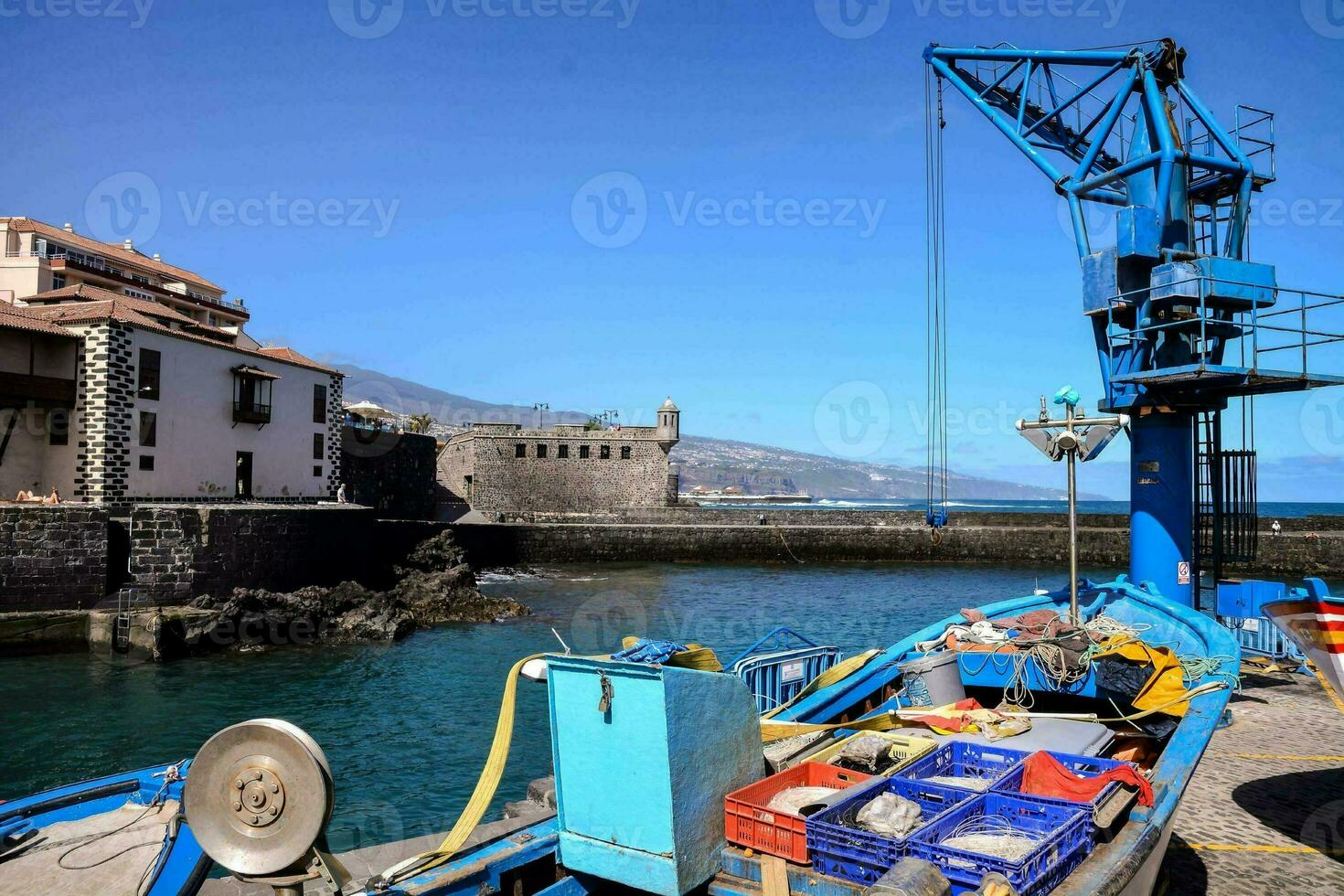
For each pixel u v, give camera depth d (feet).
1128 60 46.32
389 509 192.95
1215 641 30.83
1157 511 42.55
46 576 84.64
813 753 22.29
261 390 128.57
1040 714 26.23
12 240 167.02
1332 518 169.17
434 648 87.45
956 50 58.34
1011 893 13.42
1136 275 42.68
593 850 17.33
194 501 115.55
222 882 21.90
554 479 237.04
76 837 23.12
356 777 46.26
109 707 62.59
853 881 15.49
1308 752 32.45
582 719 17.52
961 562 193.98
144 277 192.65
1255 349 37.99
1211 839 24.54
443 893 16.22
